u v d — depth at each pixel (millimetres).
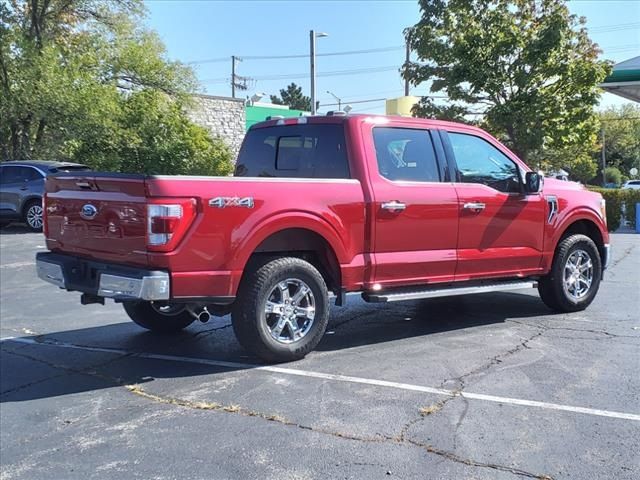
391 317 7203
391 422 4109
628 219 19625
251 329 5152
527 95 15523
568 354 5598
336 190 5508
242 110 30469
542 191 6988
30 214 16344
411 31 16766
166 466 3605
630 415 4207
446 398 4523
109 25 23766
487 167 6691
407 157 6094
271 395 4652
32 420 4316
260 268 5195
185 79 24531
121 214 4898
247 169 6816
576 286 7379
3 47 20000
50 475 3547
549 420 4121
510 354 5613
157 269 4730
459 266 6336
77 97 20078
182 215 4727
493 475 3406
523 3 16062
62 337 6516
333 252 5543
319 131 6082
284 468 3527
